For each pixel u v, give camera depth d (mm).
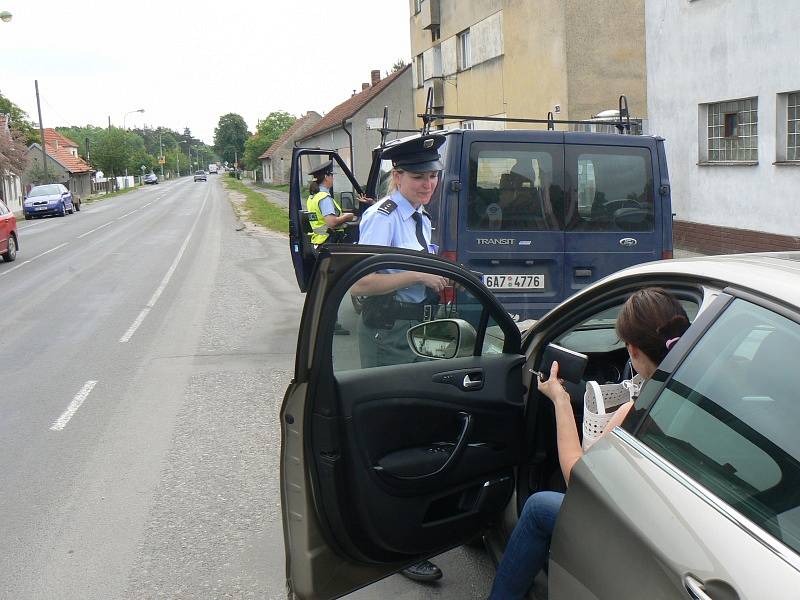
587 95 18250
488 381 3049
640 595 1766
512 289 6426
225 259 17703
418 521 2824
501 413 3082
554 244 6426
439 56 29797
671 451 1940
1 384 7320
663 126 15578
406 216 4039
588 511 2049
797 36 11820
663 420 2021
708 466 1814
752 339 1895
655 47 15555
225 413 6234
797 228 12227
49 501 4598
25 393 6973
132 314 10891
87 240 24625
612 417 2623
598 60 18172
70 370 7785
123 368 7801
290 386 2561
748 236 13203
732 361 1918
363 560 2697
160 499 4590
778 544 1543
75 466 5152
